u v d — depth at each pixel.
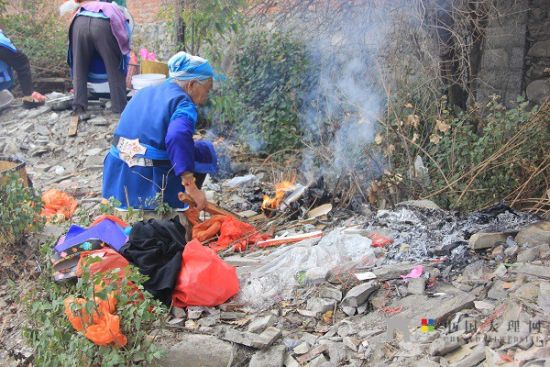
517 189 4.69
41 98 8.00
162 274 3.53
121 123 4.34
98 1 7.36
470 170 4.79
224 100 6.59
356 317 3.38
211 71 4.30
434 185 4.97
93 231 3.69
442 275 3.57
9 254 4.41
